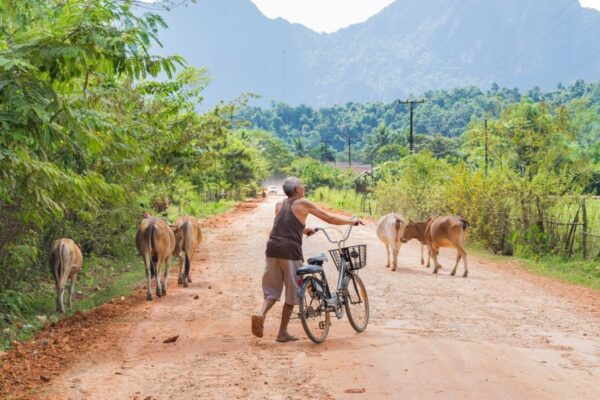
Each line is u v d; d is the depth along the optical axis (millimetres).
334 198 58344
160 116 19500
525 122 37812
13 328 9844
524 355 7879
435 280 14656
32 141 8391
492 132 40812
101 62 7742
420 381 6766
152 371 7430
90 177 9734
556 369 7254
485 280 14812
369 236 24547
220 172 49531
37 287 12805
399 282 14273
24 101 6949
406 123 194750
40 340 8969
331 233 25500
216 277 15008
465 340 8773
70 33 7422
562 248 18312
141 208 18828
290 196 8625
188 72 19484
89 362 7898
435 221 15797
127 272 16031
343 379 6879
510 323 10039
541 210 19391
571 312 11047
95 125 8617
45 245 14023
